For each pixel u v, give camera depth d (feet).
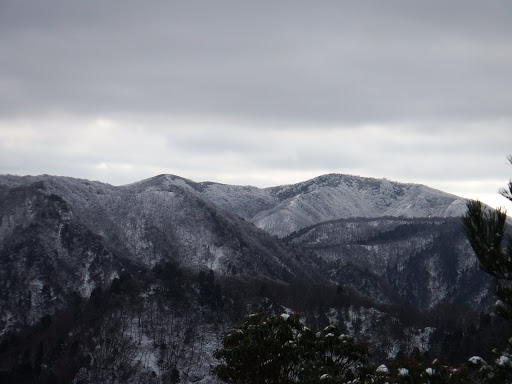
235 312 570.05
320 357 133.18
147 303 568.00
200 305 572.10
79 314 565.94
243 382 129.90
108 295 584.81
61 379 475.31
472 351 455.63
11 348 552.00
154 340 521.24
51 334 546.67
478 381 89.20
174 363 496.23
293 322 129.90
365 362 128.77
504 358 81.56
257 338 127.95
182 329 534.78
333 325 132.36
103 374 483.51
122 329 530.68
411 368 94.99
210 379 476.95
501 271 81.82
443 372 92.68
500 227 82.07
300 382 128.36
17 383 474.08
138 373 484.33
